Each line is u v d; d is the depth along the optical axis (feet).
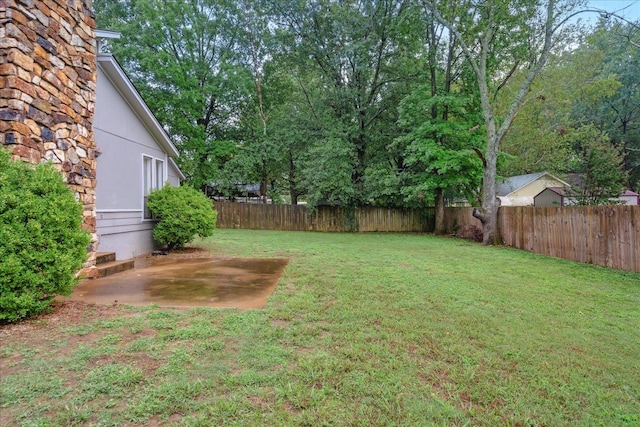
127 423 5.41
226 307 11.44
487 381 7.30
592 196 33.01
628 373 7.95
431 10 39.32
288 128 57.31
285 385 6.70
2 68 11.71
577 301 13.80
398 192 48.85
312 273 17.99
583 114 73.05
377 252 27.84
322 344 8.71
